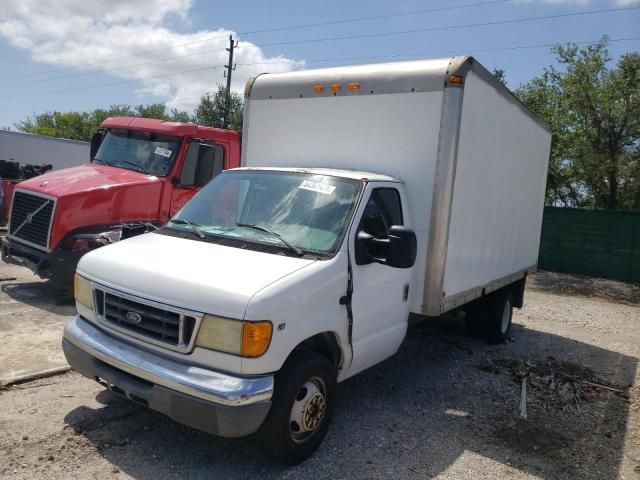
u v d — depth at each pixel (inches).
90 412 182.5
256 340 137.9
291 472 158.2
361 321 178.5
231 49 1365.7
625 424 224.2
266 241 172.1
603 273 684.1
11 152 879.7
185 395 139.0
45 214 310.8
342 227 175.5
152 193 346.9
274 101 248.2
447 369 269.9
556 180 885.8
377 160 219.1
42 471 147.5
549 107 893.8
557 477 174.9
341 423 195.5
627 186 802.8
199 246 172.2
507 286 322.3
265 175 201.9
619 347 359.6
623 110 762.2
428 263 208.8
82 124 2561.5
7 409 180.1
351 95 224.8
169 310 145.1
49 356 225.1
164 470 153.3
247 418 137.1
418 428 198.7
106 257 166.4
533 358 307.7
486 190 252.8
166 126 365.4
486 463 178.7
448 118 203.0
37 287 339.0
